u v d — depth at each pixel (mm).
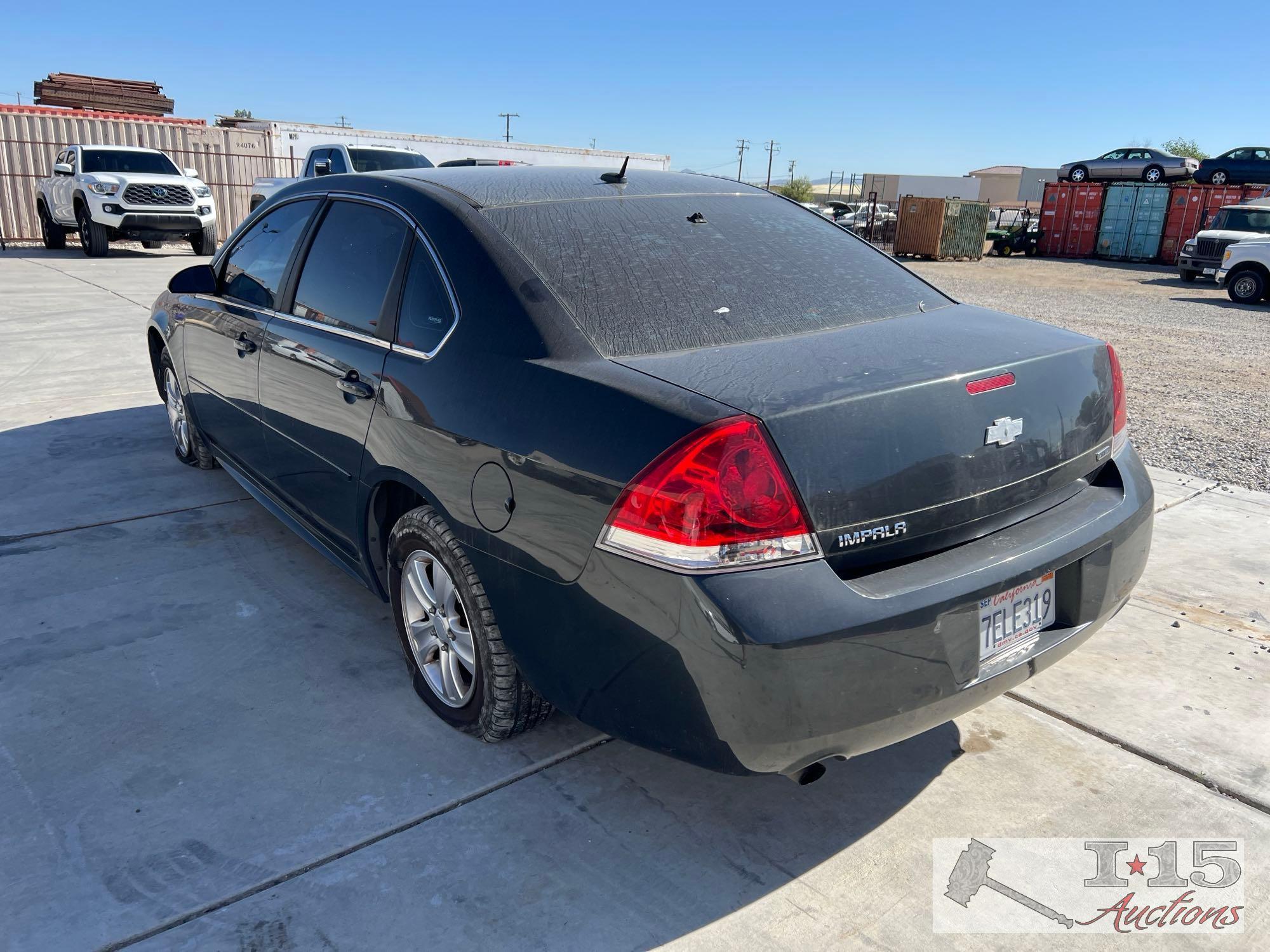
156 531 4254
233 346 3797
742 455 1890
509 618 2350
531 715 2635
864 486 1996
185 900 2135
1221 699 3035
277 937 2039
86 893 2150
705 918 2121
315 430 3156
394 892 2172
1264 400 8094
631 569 1989
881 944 2059
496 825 2398
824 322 2590
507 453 2256
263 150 22625
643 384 2104
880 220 35125
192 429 4750
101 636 3311
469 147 25281
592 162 27953
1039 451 2328
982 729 2877
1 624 3383
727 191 3305
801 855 2328
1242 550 4281
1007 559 2170
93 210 15922
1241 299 17203
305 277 3371
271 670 3109
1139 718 2932
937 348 2355
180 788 2516
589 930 2078
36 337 8797
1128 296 18141
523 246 2584
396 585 2914
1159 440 6496
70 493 4734
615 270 2578
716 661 1899
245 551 4055
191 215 16547
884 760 2725
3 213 20250
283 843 2318
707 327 2443
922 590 2014
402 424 2627
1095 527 2377
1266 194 26875
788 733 1944
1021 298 17281
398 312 2797
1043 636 2352
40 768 2588
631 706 2109
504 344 2395
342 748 2701
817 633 1887
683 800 2520
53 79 23062
